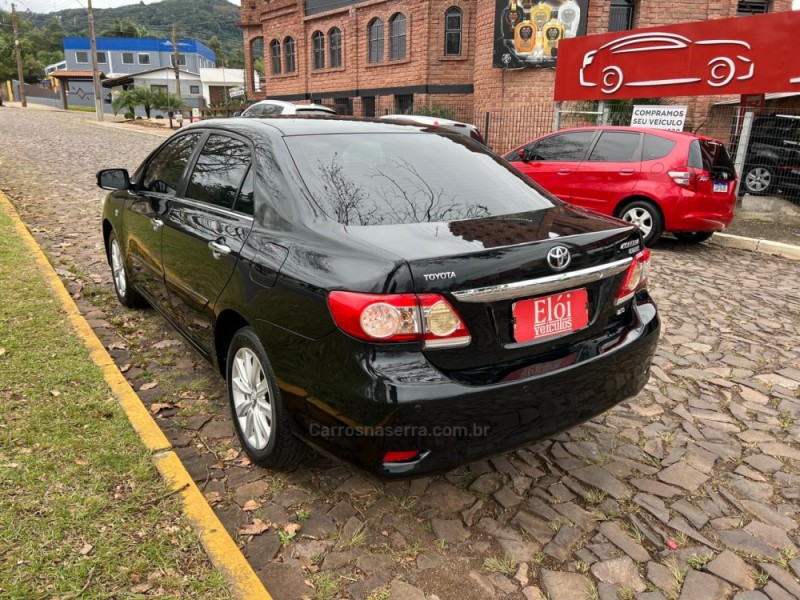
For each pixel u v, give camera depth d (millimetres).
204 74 61188
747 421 3785
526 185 3514
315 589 2408
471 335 2430
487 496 3004
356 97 24547
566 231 2771
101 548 2414
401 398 2297
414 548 2643
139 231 4414
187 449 3311
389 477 2402
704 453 3422
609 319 2939
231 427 3531
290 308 2619
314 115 3896
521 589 2445
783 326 5512
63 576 2266
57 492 2709
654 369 4512
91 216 9062
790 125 12078
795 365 4637
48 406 3408
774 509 2961
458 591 2422
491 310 2469
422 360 2373
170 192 4074
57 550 2389
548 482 3127
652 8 16750
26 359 3965
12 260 6113
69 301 5035
